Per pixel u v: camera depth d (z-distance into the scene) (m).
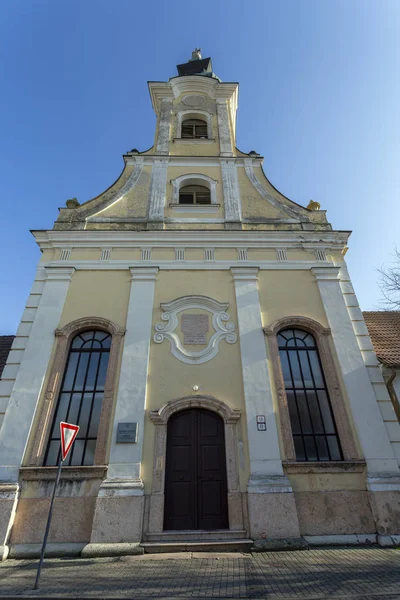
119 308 10.59
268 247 11.90
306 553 7.23
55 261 11.38
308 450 9.02
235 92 17.33
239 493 8.26
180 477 8.59
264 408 9.14
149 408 9.12
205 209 12.89
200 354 9.90
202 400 9.18
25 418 8.88
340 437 9.01
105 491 7.98
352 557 6.87
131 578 5.97
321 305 10.91
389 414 9.19
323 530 7.93
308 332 10.68
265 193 13.48
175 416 9.22
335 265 11.63
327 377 9.80
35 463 8.40
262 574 5.99
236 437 8.80
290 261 11.67
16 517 7.89
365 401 9.34
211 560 6.91
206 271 11.34
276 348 10.09
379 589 5.15
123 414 8.94
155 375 9.55
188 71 20.05
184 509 8.29
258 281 11.23
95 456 8.52
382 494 8.16
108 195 13.23
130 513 7.81
